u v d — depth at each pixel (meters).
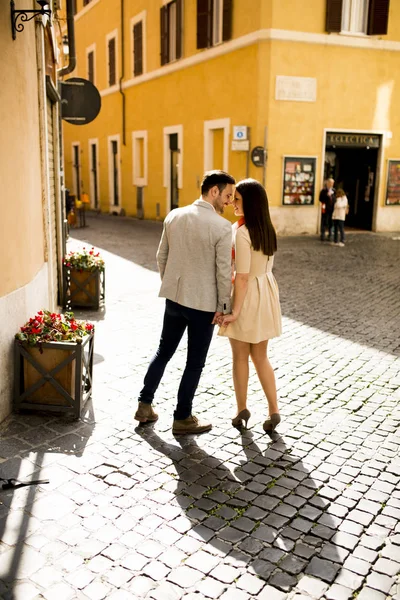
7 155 4.30
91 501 3.18
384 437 4.07
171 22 19.16
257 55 15.28
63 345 4.12
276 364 5.61
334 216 14.62
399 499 3.29
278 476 3.52
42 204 6.01
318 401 4.71
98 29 25.72
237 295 3.86
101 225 20.33
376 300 8.56
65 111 8.41
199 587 2.55
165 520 3.03
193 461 3.67
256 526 3.01
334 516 3.12
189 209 3.86
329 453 3.82
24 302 4.66
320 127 16.14
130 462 3.62
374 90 16.58
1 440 3.84
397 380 5.22
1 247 4.07
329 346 6.22
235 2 15.85
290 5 15.07
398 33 16.50
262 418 4.36
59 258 7.69
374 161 17.69
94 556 2.73
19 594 2.47
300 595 2.52
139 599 2.47
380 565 2.73
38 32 5.72
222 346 6.15
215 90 17.17
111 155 25.72
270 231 3.86
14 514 3.03
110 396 4.66
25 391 4.21
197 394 4.82
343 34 15.77
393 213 17.98
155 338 6.34
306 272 10.89
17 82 4.69
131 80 22.66
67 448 3.77
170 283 3.88
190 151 18.86
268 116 15.47
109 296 8.52
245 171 16.16
